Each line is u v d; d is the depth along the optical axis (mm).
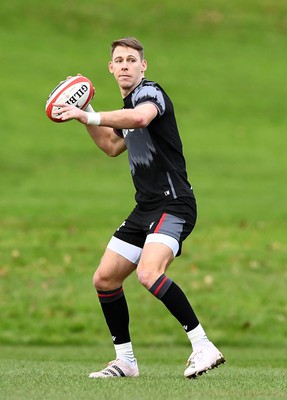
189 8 136875
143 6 136250
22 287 53469
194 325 22406
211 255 58969
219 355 22344
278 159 92375
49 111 22859
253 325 48531
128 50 22922
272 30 131875
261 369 27500
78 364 29188
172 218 22562
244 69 119938
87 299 51625
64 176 84688
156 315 49125
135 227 23141
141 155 22844
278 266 57375
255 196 77938
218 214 70625
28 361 31422
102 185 81938
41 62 116312
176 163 22906
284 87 115250
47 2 134500
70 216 70000
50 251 60312
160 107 22281
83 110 23344
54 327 48719
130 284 52844
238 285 53469
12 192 78188
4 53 118000
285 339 47469
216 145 96562
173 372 25578
